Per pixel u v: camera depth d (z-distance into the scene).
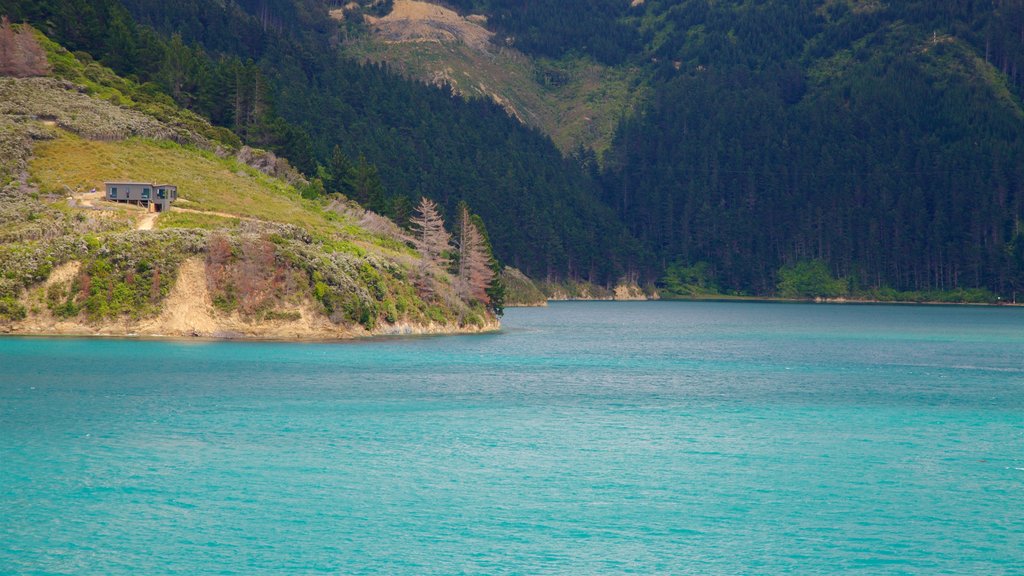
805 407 100.56
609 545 56.25
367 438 80.75
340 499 63.66
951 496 65.81
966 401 105.75
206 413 89.88
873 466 73.62
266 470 70.00
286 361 128.00
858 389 115.56
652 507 62.94
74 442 77.12
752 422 91.12
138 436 79.62
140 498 63.19
